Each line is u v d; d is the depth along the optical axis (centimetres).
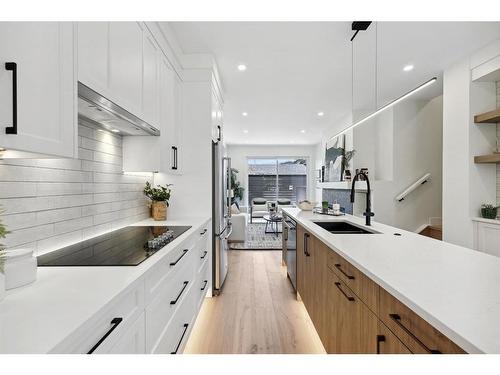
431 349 78
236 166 969
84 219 180
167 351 149
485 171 314
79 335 69
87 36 125
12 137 84
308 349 207
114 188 222
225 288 332
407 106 477
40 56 96
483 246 303
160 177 304
